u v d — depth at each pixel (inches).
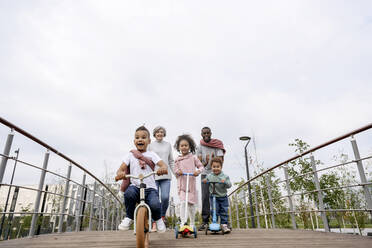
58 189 426.6
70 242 119.7
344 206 244.4
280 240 124.0
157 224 110.2
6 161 117.3
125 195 107.0
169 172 181.0
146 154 117.5
